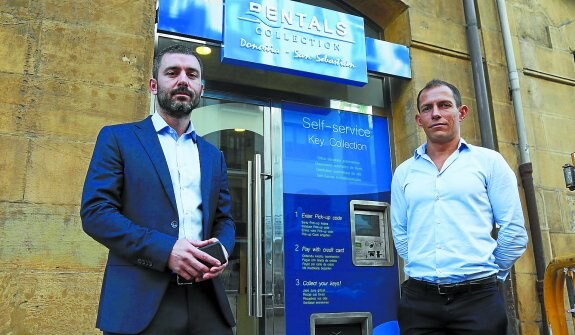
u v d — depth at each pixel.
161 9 3.82
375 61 4.68
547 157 5.12
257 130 4.35
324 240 4.36
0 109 3.23
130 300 1.75
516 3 5.49
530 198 4.79
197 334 1.88
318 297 4.21
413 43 4.88
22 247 3.09
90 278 3.20
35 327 3.02
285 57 4.21
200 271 1.75
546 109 5.30
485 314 2.29
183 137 2.13
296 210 4.31
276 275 4.09
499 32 5.29
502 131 4.95
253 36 4.11
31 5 3.47
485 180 2.49
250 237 4.03
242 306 3.93
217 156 2.26
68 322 3.10
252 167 4.21
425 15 5.02
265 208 4.18
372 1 5.02
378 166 4.82
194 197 2.03
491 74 5.09
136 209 1.87
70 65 3.46
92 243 3.25
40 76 3.37
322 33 4.43
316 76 4.38
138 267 1.80
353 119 4.82
